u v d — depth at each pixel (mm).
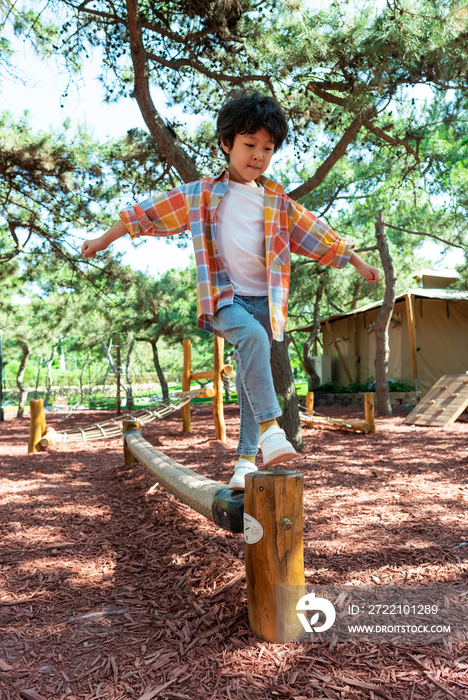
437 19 5922
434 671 1899
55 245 11555
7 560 3250
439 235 12812
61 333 19266
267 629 2123
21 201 11148
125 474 6027
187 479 3031
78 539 3678
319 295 18969
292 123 8453
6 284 15688
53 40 8141
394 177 9984
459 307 16188
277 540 2113
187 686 1839
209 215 2213
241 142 2139
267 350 2039
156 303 16734
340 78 7473
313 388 19500
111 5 7742
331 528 3758
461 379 11352
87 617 2445
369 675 1879
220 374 9219
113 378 33094
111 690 1832
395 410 14273
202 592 2635
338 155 7469
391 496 4711
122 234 2223
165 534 3652
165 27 8023
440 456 6930
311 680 1850
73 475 6387
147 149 9984
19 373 19719
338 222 16156
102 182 10250
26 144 9297
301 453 7398
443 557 3088
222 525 2377
